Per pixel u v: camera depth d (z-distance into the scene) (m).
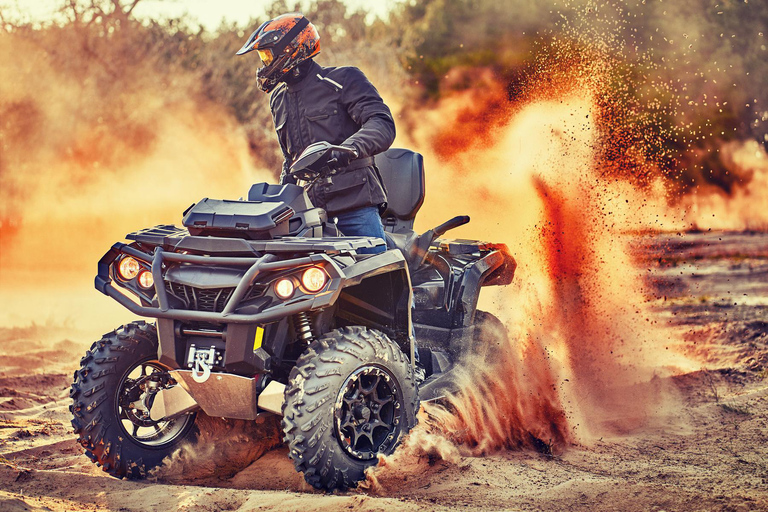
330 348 8.23
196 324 8.30
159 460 9.06
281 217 8.44
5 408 12.26
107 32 46.12
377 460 8.45
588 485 8.32
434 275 11.41
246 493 8.02
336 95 9.70
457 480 8.62
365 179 9.72
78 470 9.18
